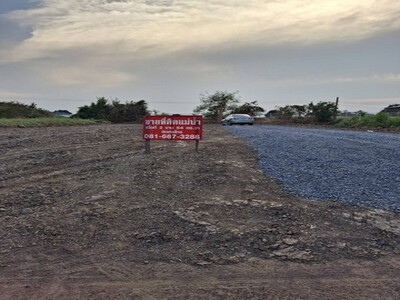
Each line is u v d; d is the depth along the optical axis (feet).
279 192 21.09
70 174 25.12
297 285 12.19
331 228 16.20
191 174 24.89
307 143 42.70
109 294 11.69
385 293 11.75
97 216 17.29
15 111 119.55
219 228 16.03
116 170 26.11
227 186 22.09
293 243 14.84
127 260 13.78
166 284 12.26
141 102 147.54
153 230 15.94
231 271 13.03
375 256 14.03
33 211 17.99
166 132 33.86
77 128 69.10
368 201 19.51
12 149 35.35
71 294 11.69
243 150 36.40
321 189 21.66
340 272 12.98
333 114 114.32
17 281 12.42
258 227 16.19
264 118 139.95
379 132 66.23
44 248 14.56
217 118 156.76
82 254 14.16
